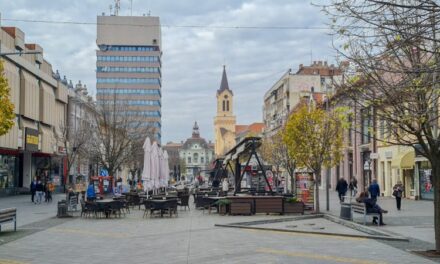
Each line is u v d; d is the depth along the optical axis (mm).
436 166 12945
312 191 28359
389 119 12156
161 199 29344
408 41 8688
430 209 29125
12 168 53406
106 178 46250
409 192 41062
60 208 25891
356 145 53344
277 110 98000
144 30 151625
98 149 50938
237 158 32562
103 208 25328
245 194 29641
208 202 28281
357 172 53125
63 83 67250
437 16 7871
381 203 35094
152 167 32500
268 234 17516
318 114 28000
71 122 68125
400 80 11789
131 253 13547
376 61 10461
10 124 20359
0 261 12453
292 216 24656
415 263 11547
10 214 18641
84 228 20328
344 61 12797
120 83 150375
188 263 11789
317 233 17484
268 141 58031
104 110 53781
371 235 16516
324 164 27656
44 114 57250
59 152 61281
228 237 16656
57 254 13531
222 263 11703
